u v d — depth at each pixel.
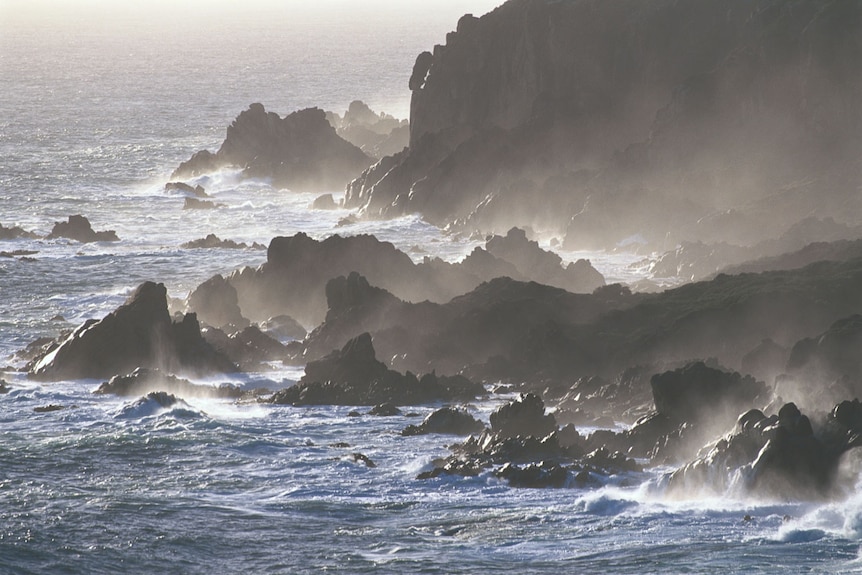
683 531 84.31
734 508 88.25
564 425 114.88
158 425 115.25
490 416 109.94
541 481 97.19
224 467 103.25
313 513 91.56
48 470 102.06
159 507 92.88
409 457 105.75
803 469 89.75
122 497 95.06
